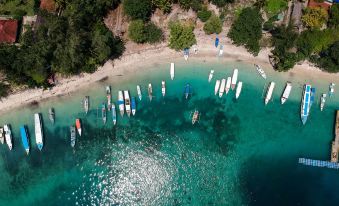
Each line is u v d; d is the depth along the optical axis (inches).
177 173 3105.3
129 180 3080.7
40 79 3110.2
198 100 3312.0
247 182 3088.1
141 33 3262.8
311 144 3203.7
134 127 3225.9
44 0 3319.4
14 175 3075.8
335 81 3366.1
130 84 3319.4
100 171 3100.4
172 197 3046.3
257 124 3262.8
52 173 3088.1
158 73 3353.8
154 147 3176.7
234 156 3161.9
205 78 3353.8
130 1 3218.5
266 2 3464.6
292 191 3063.5
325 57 3336.6
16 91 3228.3
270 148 3193.9
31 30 3164.4
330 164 3127.5
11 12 3353.8
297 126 3257.9
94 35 3120.1
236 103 3312.0
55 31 3051.2
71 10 3189.0
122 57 3368.6
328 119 3272.6
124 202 3024.1
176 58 3390.7
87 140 3174.2
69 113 3225.9
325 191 3068.4
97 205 3014.3
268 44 3422.7
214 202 3036.4
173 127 3235.7
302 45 3275.1
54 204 3014.3
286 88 3309.5
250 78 3358.8
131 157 3144.7
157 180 3085.6
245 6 3499.0
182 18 3462.1
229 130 3240.7
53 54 3075.8
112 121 3221.0
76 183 3065.9
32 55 3021.7
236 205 3024.1
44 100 3238.2
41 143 3120.1
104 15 3430.1
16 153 3110.2
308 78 3366.1
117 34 3412.9
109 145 3171.8
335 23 3358.8
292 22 3358.8
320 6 3408.0
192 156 3154.5
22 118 3186.5
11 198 3026.6
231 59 3400.6
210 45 3412.9
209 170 3120.1
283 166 3144.7
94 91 3282.5
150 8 3344.0
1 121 3171.8
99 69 3324.3
